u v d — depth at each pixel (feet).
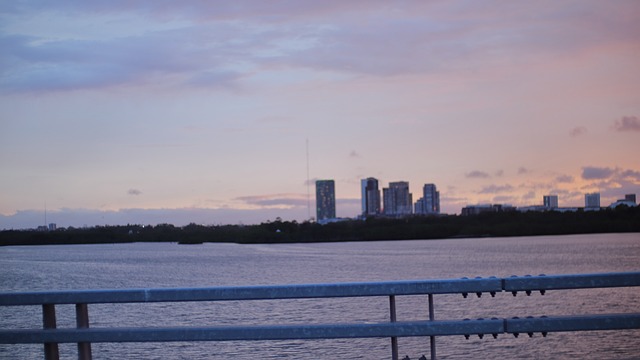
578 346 66.18
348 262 468.75
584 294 146.20
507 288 18.62
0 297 19.17
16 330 19.27
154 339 18.99
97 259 652.48
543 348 65.92
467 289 18.69
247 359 61.82
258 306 123.85
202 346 70.33
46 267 463.83
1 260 637.30
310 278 298.56
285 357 62.69
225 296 18.74
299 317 108.37
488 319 18.88
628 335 71.97
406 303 128.67
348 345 69.05
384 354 63.52
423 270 351.25
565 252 572.10
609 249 632.38
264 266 425.69
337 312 113.91
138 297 18.90
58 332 19.12
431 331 18.81
